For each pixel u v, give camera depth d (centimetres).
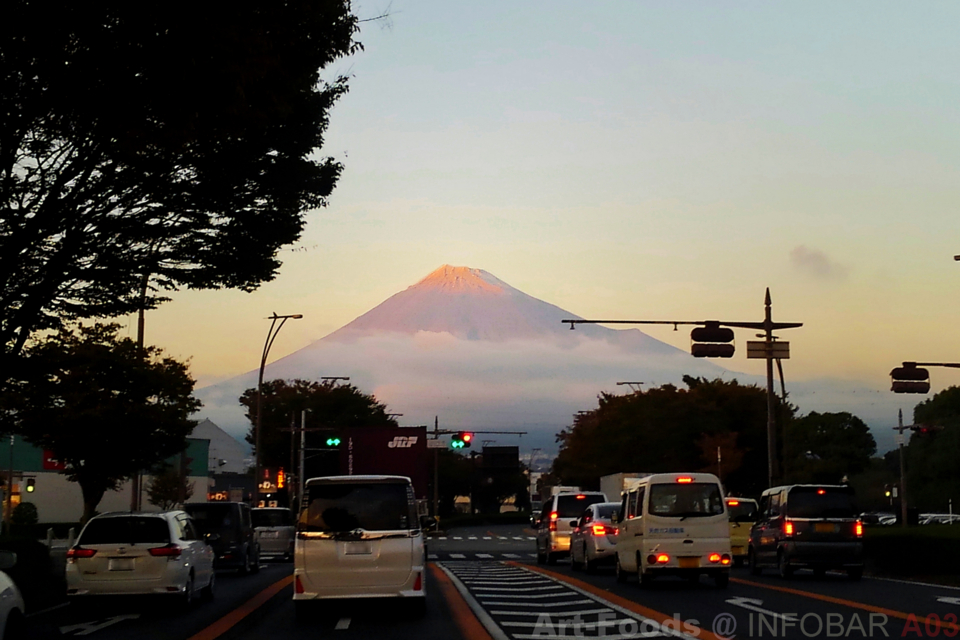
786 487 2353
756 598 1806
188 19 1257
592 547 2633
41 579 2034
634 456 7544
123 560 1719
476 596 1948
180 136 1366
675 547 2095
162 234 1717
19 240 1616
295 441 7812
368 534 1556
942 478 7788
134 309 1889
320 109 1766
